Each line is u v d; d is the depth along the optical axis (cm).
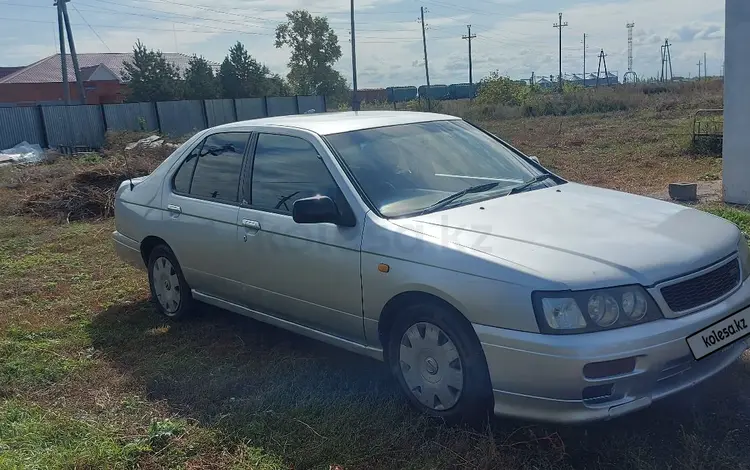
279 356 466
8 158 2147
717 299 334
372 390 398
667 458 314
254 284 457
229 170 487
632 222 367
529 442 331
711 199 991
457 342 339
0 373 460
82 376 456
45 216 1120
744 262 365
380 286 367
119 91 5519
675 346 308
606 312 304
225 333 522
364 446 342
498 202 399
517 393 318
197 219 498
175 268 544
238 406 391
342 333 408
